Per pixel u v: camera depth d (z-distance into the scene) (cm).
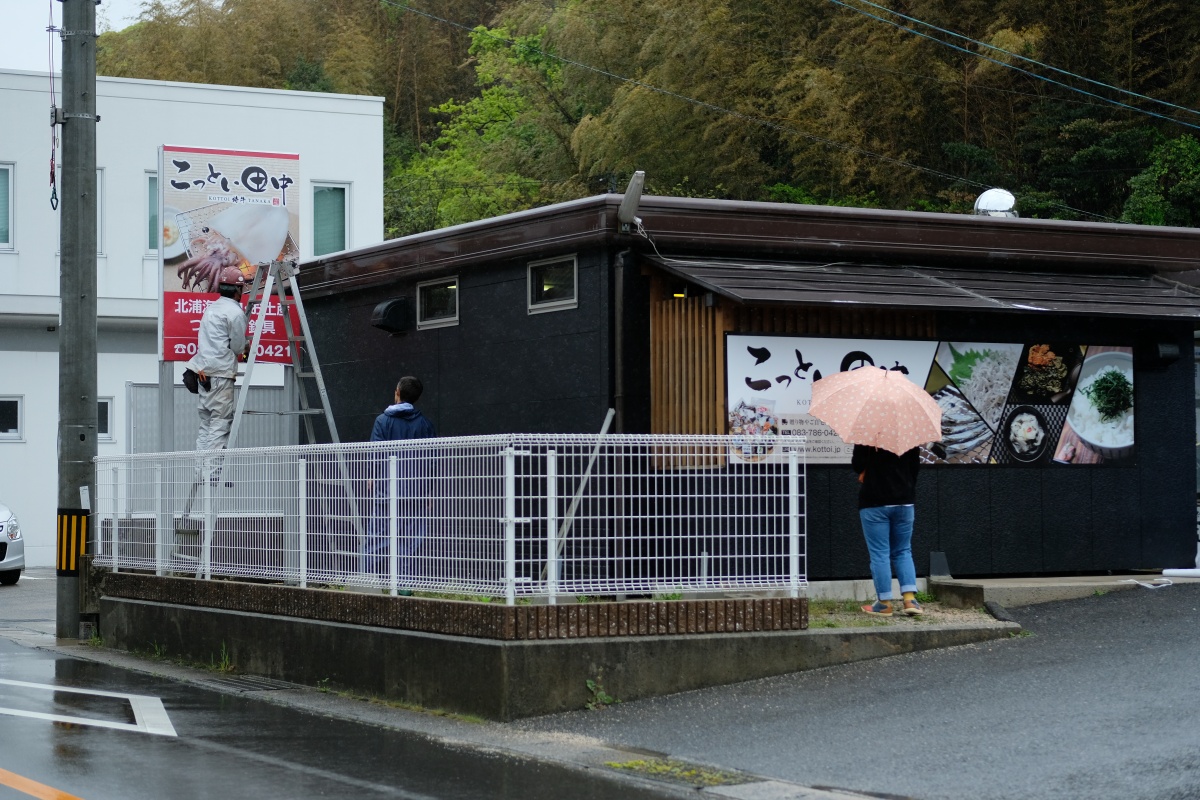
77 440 1498
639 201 1217
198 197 1642
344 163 2886
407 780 770
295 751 848
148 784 755
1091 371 1334
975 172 3731
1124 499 1341
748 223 1260
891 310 1202
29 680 1165
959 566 1277
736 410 1194
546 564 949
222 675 1191
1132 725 822
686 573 997
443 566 998
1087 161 3509
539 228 1291
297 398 1697
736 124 3962
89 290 1512
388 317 1489
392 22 6209
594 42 4525
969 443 1286
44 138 2688
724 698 959
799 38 4047
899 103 3809
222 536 1264
